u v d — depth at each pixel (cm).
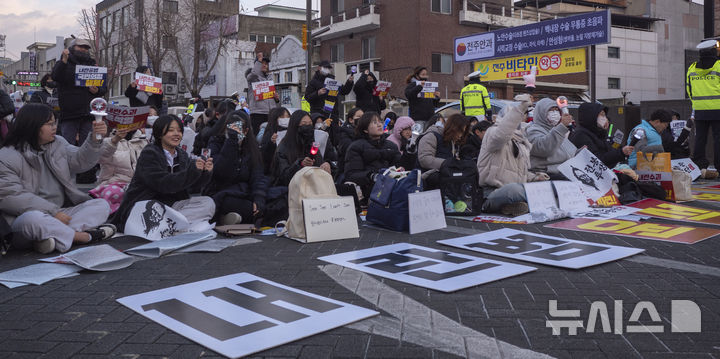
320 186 541
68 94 911
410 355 253
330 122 910
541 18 3603
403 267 412
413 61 3125
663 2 4228
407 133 868
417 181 572
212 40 4459
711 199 791
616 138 761
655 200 758
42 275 392
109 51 4988
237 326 289
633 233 544
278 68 4028
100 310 322
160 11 4019
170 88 4544
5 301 340
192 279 386
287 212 629
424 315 308
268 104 1184
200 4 4128
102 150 551
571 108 1336
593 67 1703
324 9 3703
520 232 552
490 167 693
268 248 491
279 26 4875
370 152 696
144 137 743
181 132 563
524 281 377
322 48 3691
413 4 3116
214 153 618
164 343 271
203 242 508
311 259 445
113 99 5075
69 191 527
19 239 473
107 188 633
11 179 482
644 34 3994
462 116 682
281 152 648
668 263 427
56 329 292
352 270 406
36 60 7619
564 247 479
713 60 1017
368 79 1161
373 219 591
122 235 555
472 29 3262
